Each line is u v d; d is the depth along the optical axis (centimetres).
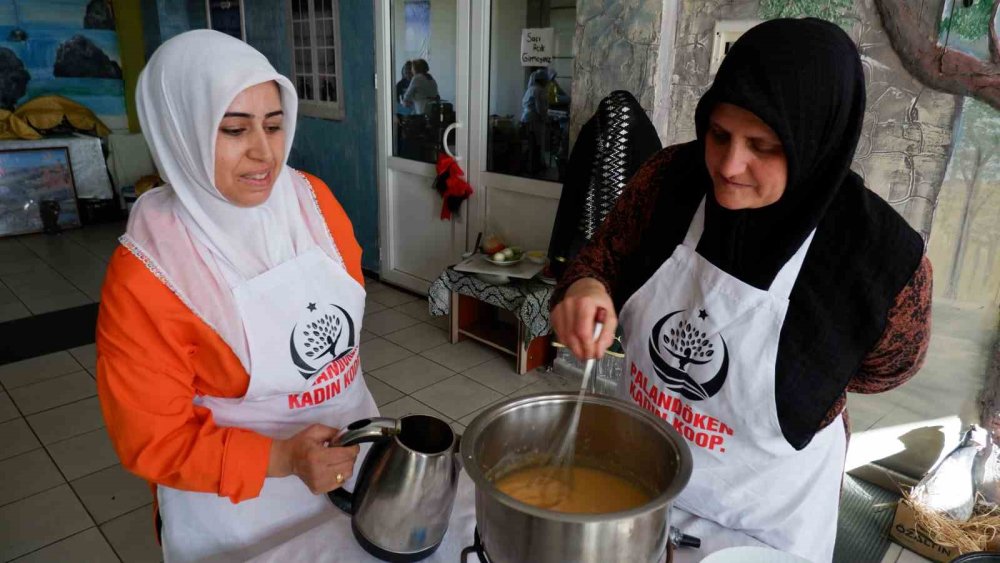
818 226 76
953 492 183
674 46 223
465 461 63
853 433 215
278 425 96
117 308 80
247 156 81
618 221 97
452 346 313
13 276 401
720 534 87
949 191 179
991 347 182
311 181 104
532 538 56
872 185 191
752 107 63
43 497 201
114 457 222
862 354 76
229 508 93
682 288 86
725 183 71
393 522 76
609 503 74
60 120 513
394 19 345
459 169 329
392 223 385
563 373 282
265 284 89
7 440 230
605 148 219
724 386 83
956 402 192
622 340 98
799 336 78
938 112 176
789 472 86
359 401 106
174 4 521
